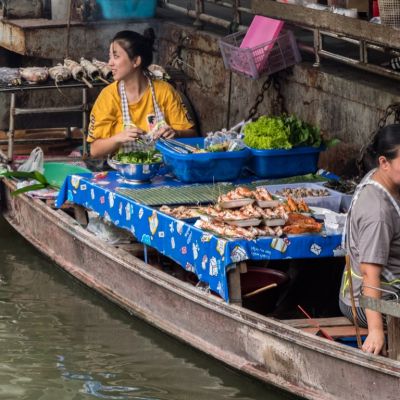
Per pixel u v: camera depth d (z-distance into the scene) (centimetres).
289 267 785
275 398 672
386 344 630
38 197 988
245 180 843
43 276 927
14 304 860
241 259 673
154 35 1145
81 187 869
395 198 613
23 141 1140
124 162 834
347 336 655
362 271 612
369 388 600
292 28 1032
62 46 1219
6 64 1342
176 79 1188
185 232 716
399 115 828
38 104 1106
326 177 840
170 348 761
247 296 727
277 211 702
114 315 830
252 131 844
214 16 1244
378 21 872
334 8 905
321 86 950
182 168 825
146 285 793
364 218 607
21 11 1264
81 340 783
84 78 1082
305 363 641
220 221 700
